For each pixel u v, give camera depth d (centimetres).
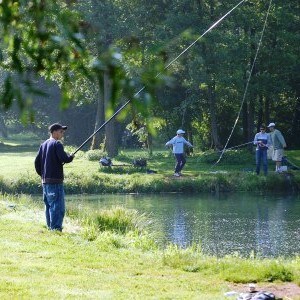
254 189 6244
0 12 549
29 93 536
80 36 550
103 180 6397
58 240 2558
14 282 1828
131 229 3338
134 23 8862
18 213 3381
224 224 4116
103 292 1777
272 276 2062
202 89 9500
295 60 9131
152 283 1938
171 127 9769
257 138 6500
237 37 8619
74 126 14300
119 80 528
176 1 9019
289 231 3819
